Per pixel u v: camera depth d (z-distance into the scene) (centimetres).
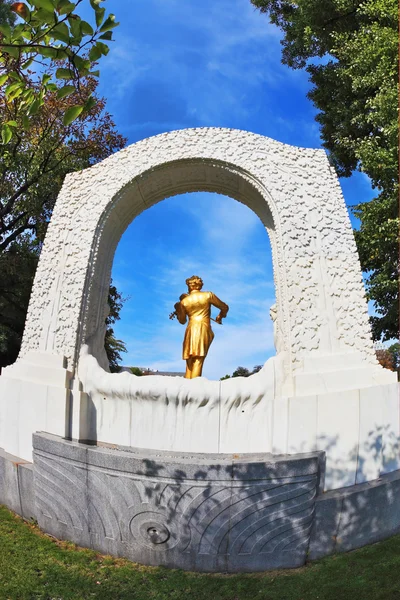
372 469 604
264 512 526
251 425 634
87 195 775
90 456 575
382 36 1112
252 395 631
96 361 708
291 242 682
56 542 589
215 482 525
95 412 687
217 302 839
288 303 655
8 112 1100
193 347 805
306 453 579
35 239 1703
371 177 1201
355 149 1225
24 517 650
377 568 510
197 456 612
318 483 562
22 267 1531
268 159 730
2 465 695
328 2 1334
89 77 1486
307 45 1391
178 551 534
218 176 781
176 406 647
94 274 749
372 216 1156
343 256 701
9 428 726
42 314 751
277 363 644
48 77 404
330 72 1423
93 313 767
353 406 605
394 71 1094
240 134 746
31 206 1497
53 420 661
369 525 573
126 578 511
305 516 534
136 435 659
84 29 351
